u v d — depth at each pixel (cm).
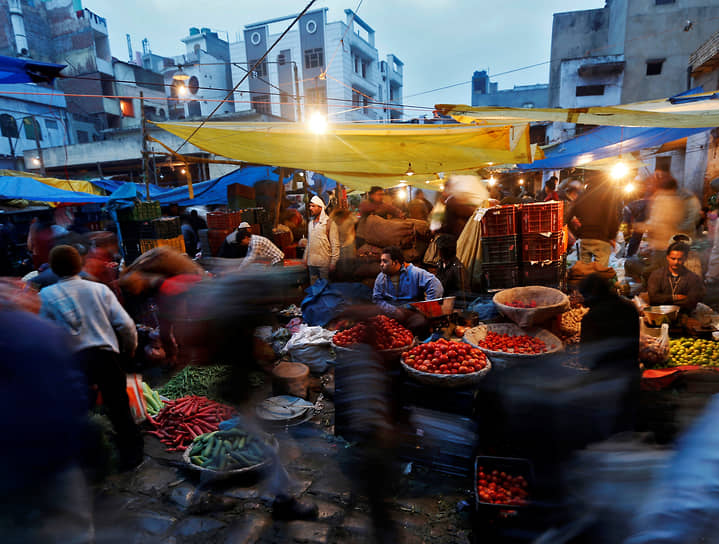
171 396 433
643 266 609
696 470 104
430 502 285
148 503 292
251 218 979
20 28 2620
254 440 325
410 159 634
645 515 112
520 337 392
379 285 495
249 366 278
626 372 209
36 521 146
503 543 223
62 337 166
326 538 258
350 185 1173
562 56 2647
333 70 3177
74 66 2834
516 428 229
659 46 2138
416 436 325
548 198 899
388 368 335
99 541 247
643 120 379
